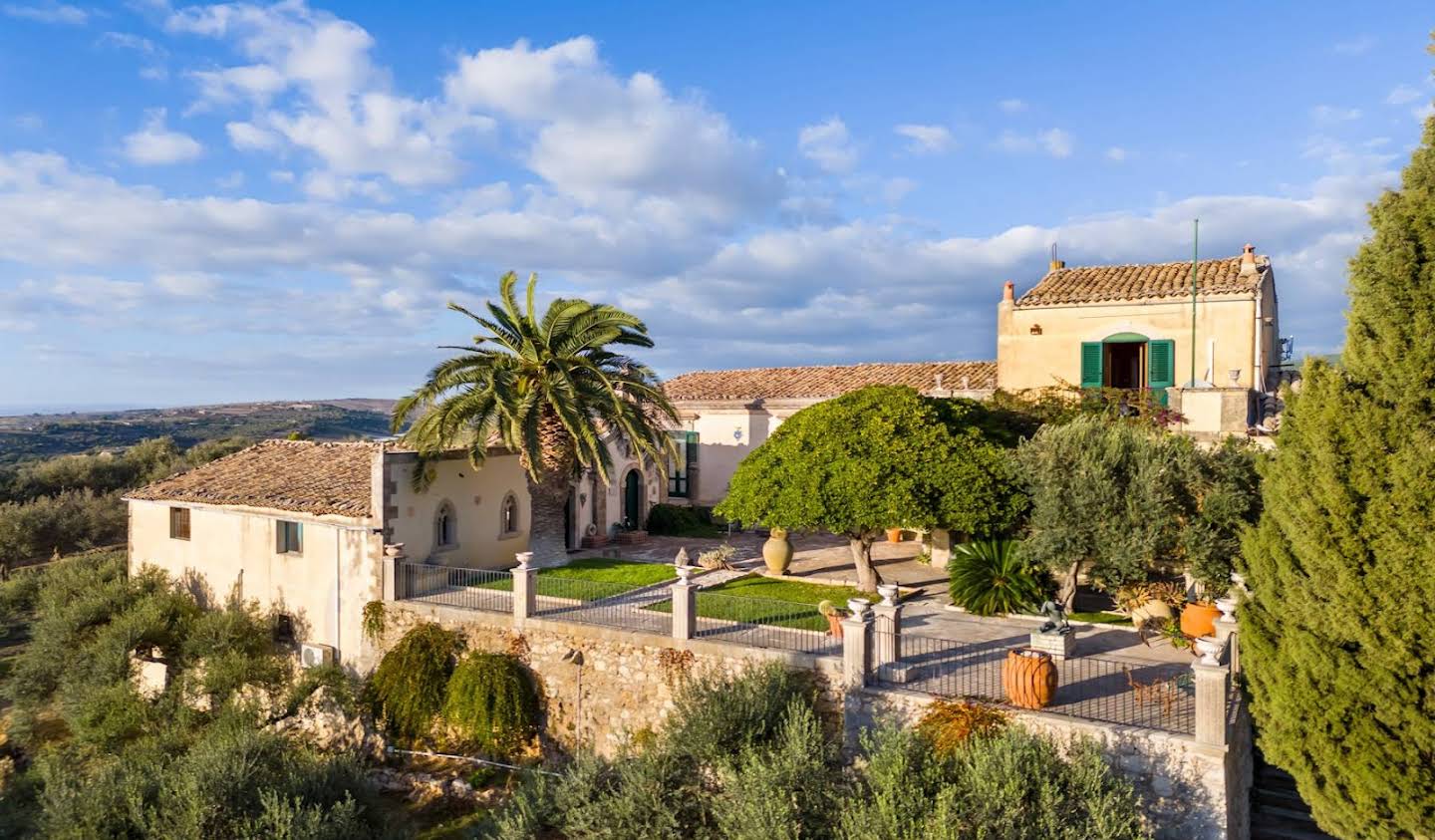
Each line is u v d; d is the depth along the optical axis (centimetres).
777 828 1020
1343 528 1013
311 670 1867
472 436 2048
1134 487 1540
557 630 1650
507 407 1916
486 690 1641
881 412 1864
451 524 2083
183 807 1247
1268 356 2383
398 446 2019
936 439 1791
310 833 1211
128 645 1888
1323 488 1034
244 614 1983
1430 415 989
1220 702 1062
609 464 2031
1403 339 1005
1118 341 2309
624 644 1581
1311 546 1036
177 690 1827
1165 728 1121
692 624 1542
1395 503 982
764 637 1538
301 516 1962
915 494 1681
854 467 1727
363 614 1869
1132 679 1327
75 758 1723
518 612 1694
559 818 1263
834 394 3067
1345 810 1029
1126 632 1631
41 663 1983
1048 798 1001
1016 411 2175
